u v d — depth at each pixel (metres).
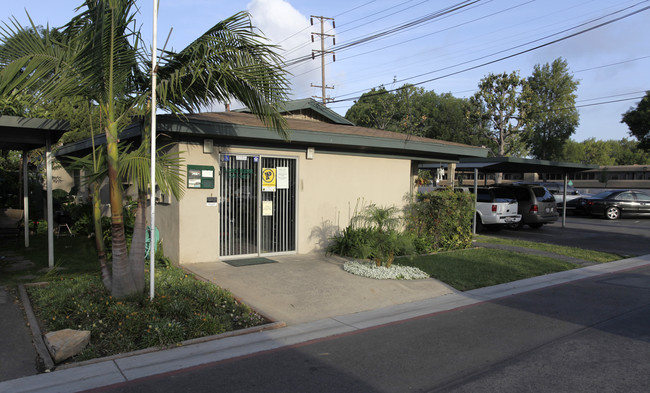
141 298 6.02
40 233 13.22
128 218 10.80
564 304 7.22
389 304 7.01
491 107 39.81
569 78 42.97
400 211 11.90
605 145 73.75
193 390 3.97
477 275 9.08
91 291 6.39
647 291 8.18
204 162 8.99
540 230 17.80
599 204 22.98
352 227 11.08
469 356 4.90
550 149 45.22
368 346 5.18
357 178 11.45
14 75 5.23
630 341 5.45
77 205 13.62
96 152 6.49
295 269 8.82
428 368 4.55
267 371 4.42
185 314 5.71
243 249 9.70
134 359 4.61
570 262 10.87
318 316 6.29
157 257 9.14
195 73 5.64
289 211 10.32
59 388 3.93
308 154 10.36
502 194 17.03
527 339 5.49
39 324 5.39
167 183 6.46
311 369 4.49
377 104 43.50
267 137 9.05
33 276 7.69
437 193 12.02
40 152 14.67
